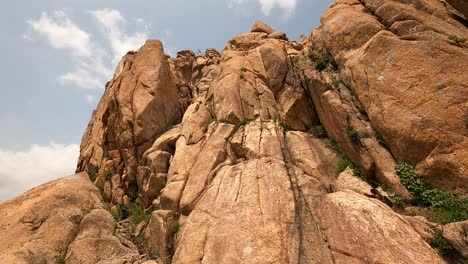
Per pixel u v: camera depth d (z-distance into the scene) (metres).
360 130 16.25
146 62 28.80
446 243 11.48
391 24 18.20
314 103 21.03
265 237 13.15
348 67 18.19
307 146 18.88
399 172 14.34
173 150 23.52
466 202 12.54
